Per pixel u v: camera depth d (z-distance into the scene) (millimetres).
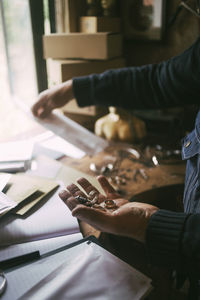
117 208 694
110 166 1172
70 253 638
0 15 1913
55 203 829
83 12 1583
